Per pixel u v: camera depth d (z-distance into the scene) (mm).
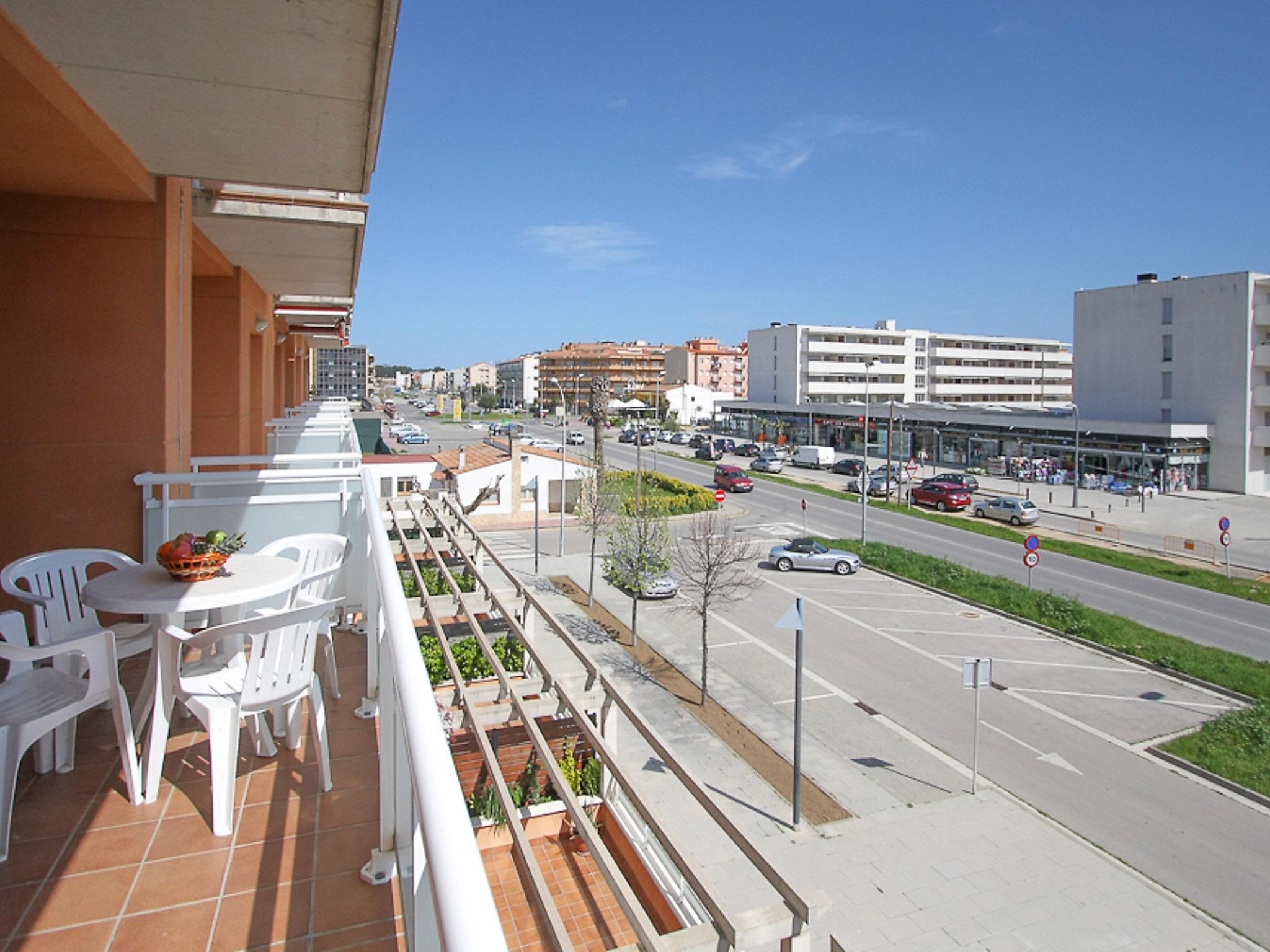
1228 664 16031
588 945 2898
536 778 3641
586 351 115438
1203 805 11180
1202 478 39281
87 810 2939
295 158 4977
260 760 3355
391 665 2068
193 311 9336
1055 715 14125
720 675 16047
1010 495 38594
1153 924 8734
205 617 4059
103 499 5375
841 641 18031
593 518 24938
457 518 6586
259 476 5324
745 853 2074
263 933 2303
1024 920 8805
